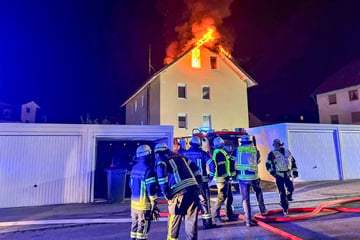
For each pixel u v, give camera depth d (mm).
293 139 12156
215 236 4719
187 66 22531
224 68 23875
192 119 21859
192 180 3938
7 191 7984
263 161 13219
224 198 5527
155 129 9641
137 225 4074
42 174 8383
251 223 5309
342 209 6336
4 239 4953
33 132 8414
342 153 12867
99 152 12414
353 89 29734
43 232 5340
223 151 5629
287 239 4480
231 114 23250
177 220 3777
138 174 4008
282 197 5945
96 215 6676
